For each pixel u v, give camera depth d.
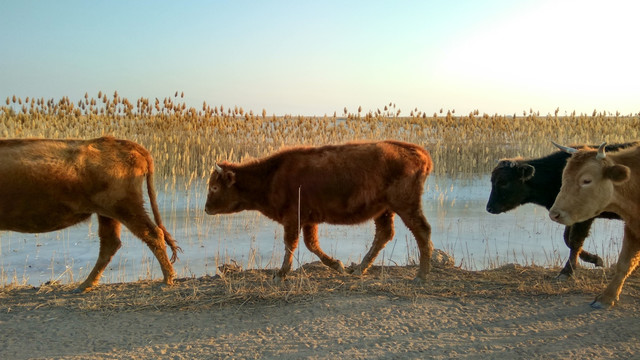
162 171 15.21
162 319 5.65
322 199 7.11
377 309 5.86
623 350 4.80
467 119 20.23
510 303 6.12
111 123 17.45
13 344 4.98
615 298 5.98
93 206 6.58
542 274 7.59
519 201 8.32
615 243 9.82
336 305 5.98
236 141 17.89
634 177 5.87
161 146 16.38
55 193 6.36
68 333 5.26
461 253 9.37
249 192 7.58
